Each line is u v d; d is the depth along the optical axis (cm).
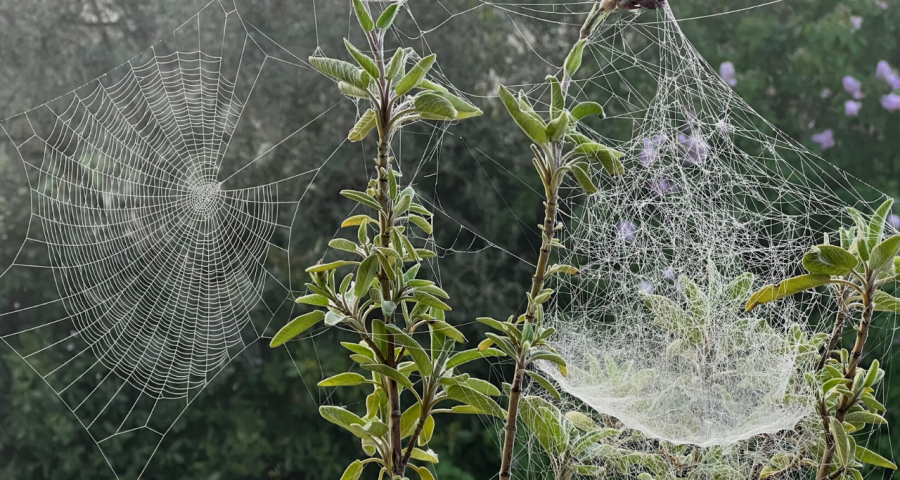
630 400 63
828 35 216
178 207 199
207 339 194
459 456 212
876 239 56
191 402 228
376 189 54
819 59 216
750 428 60
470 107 55
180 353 204
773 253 75
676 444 61
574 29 216
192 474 230
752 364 62
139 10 240
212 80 231
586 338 71
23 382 233
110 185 197
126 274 200
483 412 59
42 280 241
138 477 216
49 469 235
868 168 218
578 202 170
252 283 215
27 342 236
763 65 222
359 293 53
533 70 222
